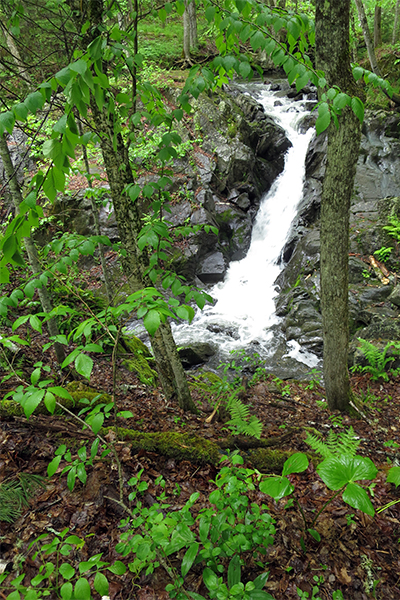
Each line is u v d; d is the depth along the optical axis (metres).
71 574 1.29
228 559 1.98
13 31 2.90
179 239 8.99
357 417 4.45
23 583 1.78
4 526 2.05
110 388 4.34
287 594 1.89
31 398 1.23
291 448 3.38
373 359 5.58
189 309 1.34
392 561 2.18
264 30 1.65
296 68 1.54
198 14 16.77
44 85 1.11
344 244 3.66
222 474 1.94
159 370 4.08
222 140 10.91
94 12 2.69
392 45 12.83
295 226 10.05
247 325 8.15
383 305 7.02
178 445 2.86
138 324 7.79
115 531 2.12
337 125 1.56
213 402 4.56
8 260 1.20
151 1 3.47
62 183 1.21
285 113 12.81
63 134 1.11
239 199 10.71
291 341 7.46
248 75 1.63
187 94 1.77
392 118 10.26
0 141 3.33
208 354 7.15
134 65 2.17
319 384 5.93
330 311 4.02
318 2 2.78
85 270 8.12
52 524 2.11
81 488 2.35
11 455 2.51
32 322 1.42
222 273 9.57
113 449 1.72
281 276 9.24
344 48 2.85
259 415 4.50
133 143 2.91
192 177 10.04
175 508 2.36
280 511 2.39
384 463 3.48
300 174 11.23
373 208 9.06
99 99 1.24
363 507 1.43
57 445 2.66
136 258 3.32
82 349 1.30
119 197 3.11
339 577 2.01
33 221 1.19
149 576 1.88
